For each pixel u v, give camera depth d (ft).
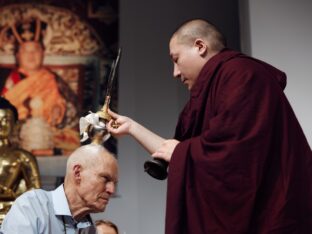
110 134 7.54
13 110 15.60
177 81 17.34
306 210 5.95
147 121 17.03
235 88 6.11
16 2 19.06
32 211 7.30
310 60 9.68
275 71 6.64
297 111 9.43
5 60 18.62
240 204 5.72
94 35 18.86
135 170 16.76
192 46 6.88
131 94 17.44
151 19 18.01
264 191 5.96
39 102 18.26
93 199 7.48
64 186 7.69
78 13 19.12
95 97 18.34
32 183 14.75
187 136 6.67
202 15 17.71
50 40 18.85
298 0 9.98
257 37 9.87
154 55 17.69
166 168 6.48
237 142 5.81
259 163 5.81
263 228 5.84
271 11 9.96
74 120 18.16
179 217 5.89
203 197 5.85
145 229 16.12
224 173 5.74
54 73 18.56
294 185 5.92
